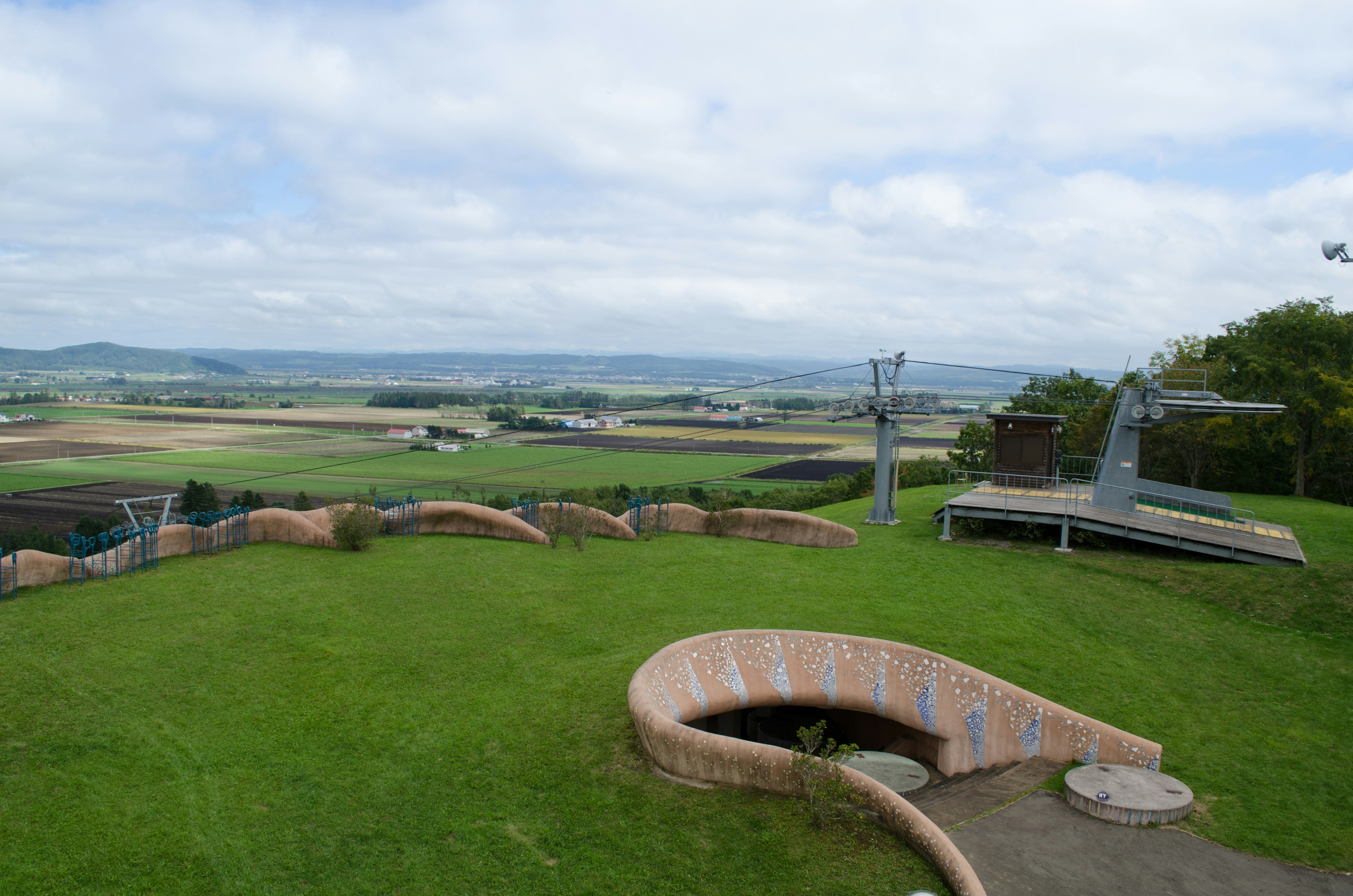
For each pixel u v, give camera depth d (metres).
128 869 11.95
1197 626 22.09
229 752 15.12
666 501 36.41
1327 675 19.16
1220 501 32.88
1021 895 11.87
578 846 12.77
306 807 13.62
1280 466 45.38
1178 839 13.45
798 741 20.06
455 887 11.84
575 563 28.03
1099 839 13.45
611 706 17.34
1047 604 23.78
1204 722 17.42
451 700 17.58
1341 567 23.97
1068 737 16.22
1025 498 32.50
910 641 21.14
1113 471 30.02
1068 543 29.25
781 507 68.00
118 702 16.62
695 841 12.89
